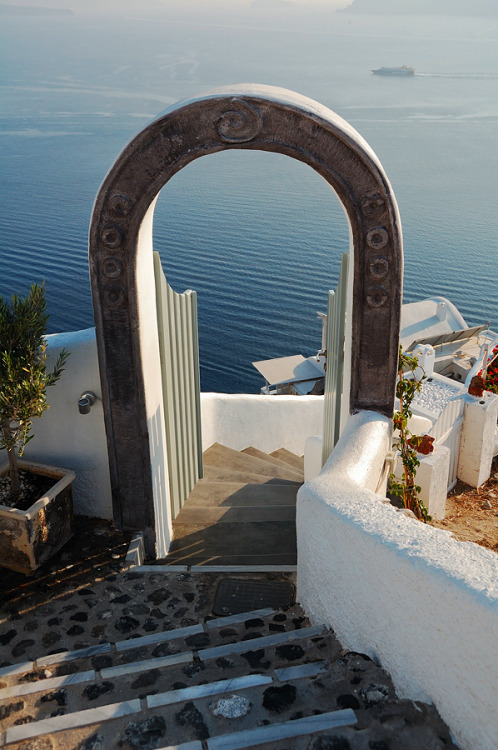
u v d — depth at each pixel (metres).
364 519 3.37
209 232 110.25
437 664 2.84
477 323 73.56
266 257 97.25
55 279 85.00
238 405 8.57
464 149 196.12
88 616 4.40
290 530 5.93
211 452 8.20
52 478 5.16
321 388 33.88
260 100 4.04
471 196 139.25
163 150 4.15
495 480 8.34
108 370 4.79
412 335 30.78
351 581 3.47
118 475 5.13
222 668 3.62
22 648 4.11
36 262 91.44
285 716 3.09
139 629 4.28
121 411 4.92
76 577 4.80
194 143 4.14
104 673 3.64
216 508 6.35
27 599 4.57
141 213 4.31
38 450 5.41
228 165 176.88
